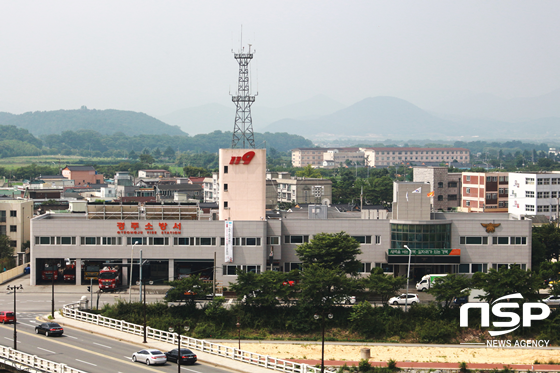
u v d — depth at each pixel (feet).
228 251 373.81
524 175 610.24
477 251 388.16
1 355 223.30
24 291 364.58
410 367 253.44
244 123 447.42
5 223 506.89
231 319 307.99
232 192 400.26
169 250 378.12
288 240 391.24
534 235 432.25
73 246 378.94
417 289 365.40
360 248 388.16
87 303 319.27
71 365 220.43
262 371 226.79
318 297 307.78
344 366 251.39
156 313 310.86
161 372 217.36
